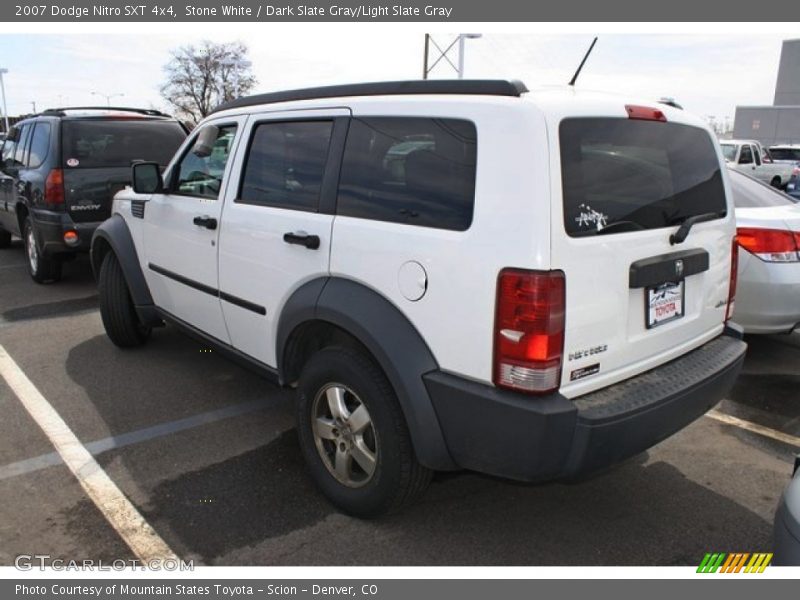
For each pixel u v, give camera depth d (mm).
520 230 2230
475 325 2350
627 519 3027
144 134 7176
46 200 6602
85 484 3232
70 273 8031
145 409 4102
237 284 3508
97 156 6805
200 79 45031
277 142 3291
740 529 2953
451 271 2391
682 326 2885
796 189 18938
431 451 2541
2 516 2959
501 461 2387
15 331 5664
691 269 2832
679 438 3826
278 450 3602
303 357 3250
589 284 2361
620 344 2559
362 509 2895
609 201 2461
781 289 4398
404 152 2633
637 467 3494
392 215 2645
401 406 2586
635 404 2453
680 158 2885
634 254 2543
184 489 3199
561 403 2299
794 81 43688
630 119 2613
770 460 3576
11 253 9445
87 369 4758
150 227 4379
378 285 2658
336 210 2887
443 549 2789
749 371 4844
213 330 3889
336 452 2975
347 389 2855
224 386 4477
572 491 3256
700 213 2963
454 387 2422
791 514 2105
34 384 4477
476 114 2393
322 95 3104
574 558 2744
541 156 2229
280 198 3219
